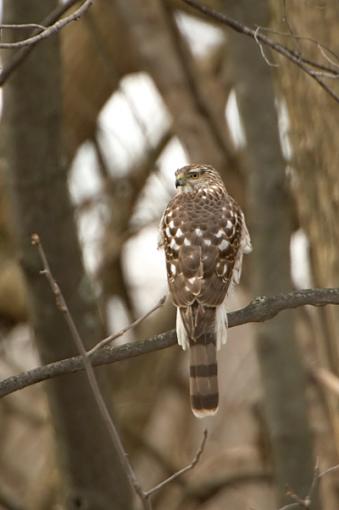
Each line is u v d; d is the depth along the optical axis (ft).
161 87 52.01
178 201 33.45
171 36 52.65
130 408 61.26
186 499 58.54
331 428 46.93
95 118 61.46
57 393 40.24
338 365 40.60
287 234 41.60
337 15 35.81
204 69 60.54
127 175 61.11
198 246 31.45
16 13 36.94
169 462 61.16
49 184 38.70
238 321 29.91
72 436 41.24
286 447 42.47
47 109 38.04
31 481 66.69
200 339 29.66
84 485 42.29
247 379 70.03
